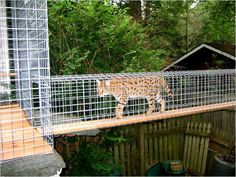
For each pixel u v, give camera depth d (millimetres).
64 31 5953
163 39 10062
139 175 6707
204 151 7000
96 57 6180
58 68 5785
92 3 5938
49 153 2783
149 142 6879
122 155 6422
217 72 5473
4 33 5195
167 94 4992
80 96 4566
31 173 2549
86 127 3854
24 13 4602
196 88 5699
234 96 5992
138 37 6750
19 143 3020
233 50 7859
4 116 3990
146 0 9641
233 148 6445
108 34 6000
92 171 5359
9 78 5148
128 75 4547
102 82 4367
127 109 5055
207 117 7332
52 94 4410
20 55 5062
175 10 10203
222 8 9484
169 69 8641
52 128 3514
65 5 5719
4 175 2467
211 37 11055
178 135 7375
